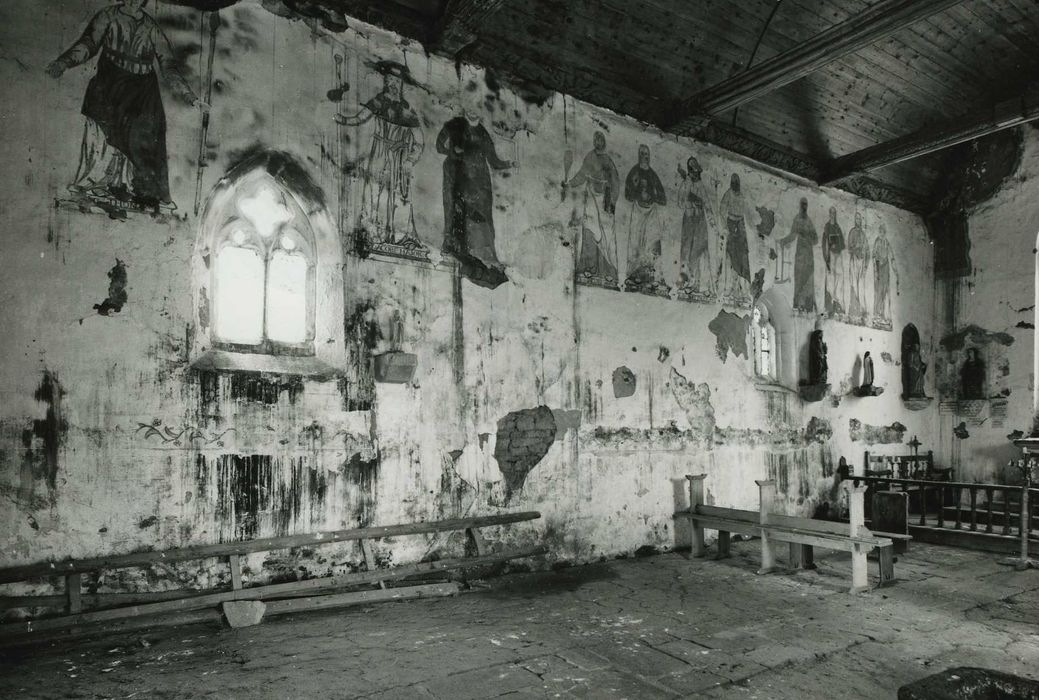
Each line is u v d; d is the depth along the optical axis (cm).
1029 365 1368
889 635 607
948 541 1070
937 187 1509
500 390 864
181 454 651
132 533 623
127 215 639
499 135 891
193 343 665
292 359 731
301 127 740
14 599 566
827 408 1285
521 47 895
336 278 754
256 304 727
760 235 1199
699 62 1027
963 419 1462
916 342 1473
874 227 1412
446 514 807
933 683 323
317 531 720
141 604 613
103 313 623
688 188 1098
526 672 509
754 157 1198
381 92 798
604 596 743
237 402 684
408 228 807
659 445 1020
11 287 586
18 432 582
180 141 671
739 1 953
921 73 1213
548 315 917
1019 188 1392
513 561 851
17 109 597
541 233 920
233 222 717
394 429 778
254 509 686
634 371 1002
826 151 1284
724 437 1108
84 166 623
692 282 1089
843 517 1277
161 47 667
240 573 668
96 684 484
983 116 1068
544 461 895
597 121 992
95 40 636
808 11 999
